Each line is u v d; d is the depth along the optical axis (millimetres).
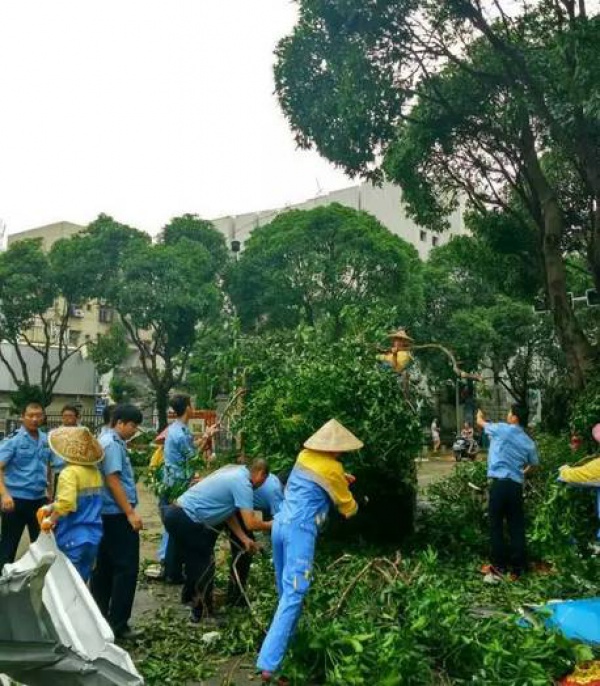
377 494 8227
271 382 7922
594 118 10391
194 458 7293
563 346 11594
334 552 7973
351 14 10695
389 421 7641
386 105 11430
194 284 26734
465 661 4383
